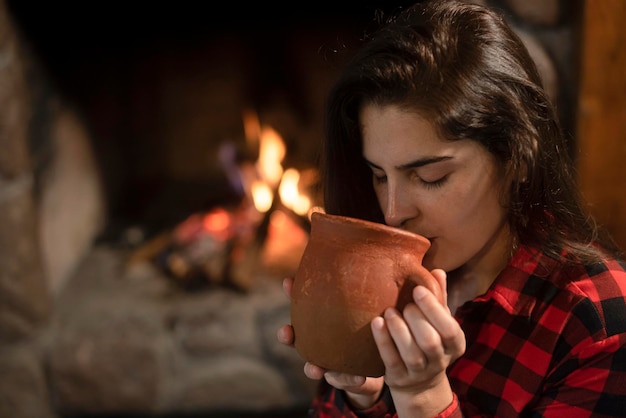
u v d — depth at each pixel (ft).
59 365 6.23
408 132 2.37
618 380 2.49
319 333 2.32
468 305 2.73
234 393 6.37
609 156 5.14
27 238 6.05
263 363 6.36
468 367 2.75
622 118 5.09
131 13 8.09
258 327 6.32
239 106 8.45
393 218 2.54
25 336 6.23
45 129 6.71
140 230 7.91
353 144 2.85
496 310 2.73
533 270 2.69
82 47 7.59
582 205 2.92
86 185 7.66
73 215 7.29
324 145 2.91
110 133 8.36
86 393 6.29
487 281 2.89
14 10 6.14
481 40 2.47
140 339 6.25
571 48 5.21
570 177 2.80
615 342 2.50
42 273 6.23
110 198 8.41
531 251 2.70
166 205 8.36
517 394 2.66
